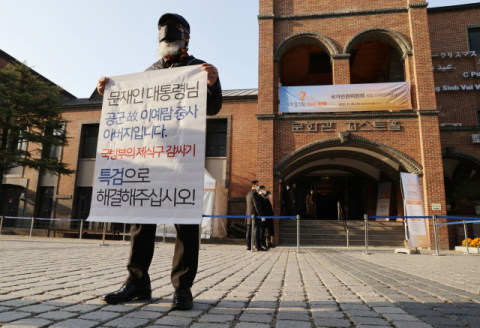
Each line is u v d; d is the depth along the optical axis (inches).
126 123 104.3
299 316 81.0
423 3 527.8
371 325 74.1
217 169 611.5
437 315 84.0
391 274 172.6
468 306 94.6
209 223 497.4
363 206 720.3
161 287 118.6
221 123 632.4
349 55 529.3
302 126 514.0
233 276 155.6
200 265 204.5
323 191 748.6
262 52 540.7
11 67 611.8
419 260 271.6
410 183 446.6
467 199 614.2
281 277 155.3
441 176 474.0
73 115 696.4
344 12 544.4
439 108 611.2
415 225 414.0
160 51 107.2
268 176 497.4
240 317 79.0
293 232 556.1
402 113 496.7
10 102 592.4
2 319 71.7
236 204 581.6
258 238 360.2
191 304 86.5
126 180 99.0
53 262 198.5
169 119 100.5
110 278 137.3
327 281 144.0
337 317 80.3
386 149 492.4
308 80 784.3
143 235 95.6
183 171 95.5
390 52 639.8
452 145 548.1
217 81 103.6
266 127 510.9
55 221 652.7
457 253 390.6
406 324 74.6
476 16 625.3
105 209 98.3
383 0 545.0
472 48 623.8
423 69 509.4
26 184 687.7
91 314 78.0
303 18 555.2
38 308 82.9
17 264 185.0
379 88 506.9
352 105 506.9
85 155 685.9
